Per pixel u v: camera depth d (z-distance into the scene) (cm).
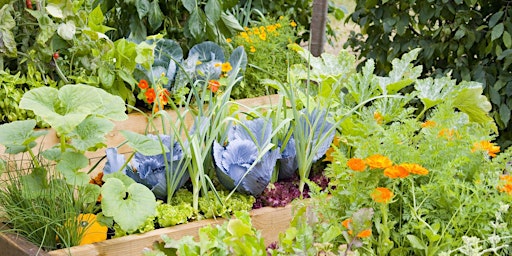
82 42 367
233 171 303
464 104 350
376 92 355
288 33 491
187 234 284
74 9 362
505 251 233
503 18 425
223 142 319
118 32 456
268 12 546
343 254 205
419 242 228
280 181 335
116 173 283
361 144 249
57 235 268
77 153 273
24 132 272
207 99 387
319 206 245
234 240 201
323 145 329
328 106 322
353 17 477
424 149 249
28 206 270
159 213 287
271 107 342
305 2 557
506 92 425
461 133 262
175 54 420
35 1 355
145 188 276
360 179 234
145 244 274
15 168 290
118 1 439
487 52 425
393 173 221
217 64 391
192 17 435
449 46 441
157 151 282
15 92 349
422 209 231
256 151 308
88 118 274
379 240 228
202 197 304
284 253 210
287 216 310
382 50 471
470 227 231
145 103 405
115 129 372
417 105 450
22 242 260
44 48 357
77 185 269
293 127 324
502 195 232
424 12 439
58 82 377
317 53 465
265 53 466
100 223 273
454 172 233
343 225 227
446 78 351
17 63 368
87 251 262
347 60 383
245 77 451
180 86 405
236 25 465
